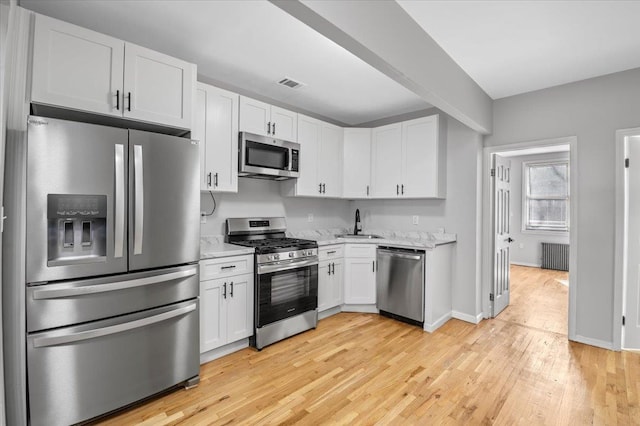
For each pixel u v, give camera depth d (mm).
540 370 2441
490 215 3590
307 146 3609
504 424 1832
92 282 1758
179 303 2146
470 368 2471
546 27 2148
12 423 1602
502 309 3926
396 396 2100
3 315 1577
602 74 2848
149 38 2340
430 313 3209
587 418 1884
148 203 1967
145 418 1866
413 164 3684
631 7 1924
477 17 2043
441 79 2410
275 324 2904
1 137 1375
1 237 1443
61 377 1680
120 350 1870
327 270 3549
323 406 1992
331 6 1460
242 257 2711
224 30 2240
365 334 3131
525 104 3283
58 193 1656
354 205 4641
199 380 2268
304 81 3107
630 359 2619
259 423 1834
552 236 6633
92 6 1968
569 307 3008
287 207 3830
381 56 1768
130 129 2006
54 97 1711
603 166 2840
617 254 2766
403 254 3416
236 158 2930
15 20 1615
